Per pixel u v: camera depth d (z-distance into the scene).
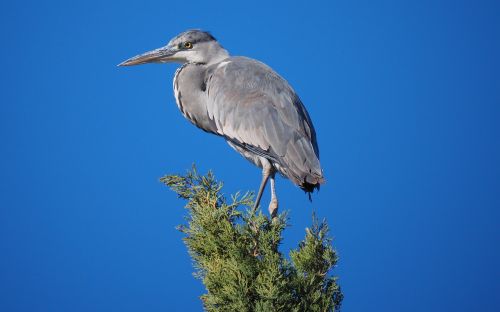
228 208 8.70
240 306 7.92
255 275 8.09
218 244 8.48
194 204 9.09
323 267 8.41
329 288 8.35
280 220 8.49
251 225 8.47
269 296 7.77
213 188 9.13
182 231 8.87
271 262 8.10
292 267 8.33
